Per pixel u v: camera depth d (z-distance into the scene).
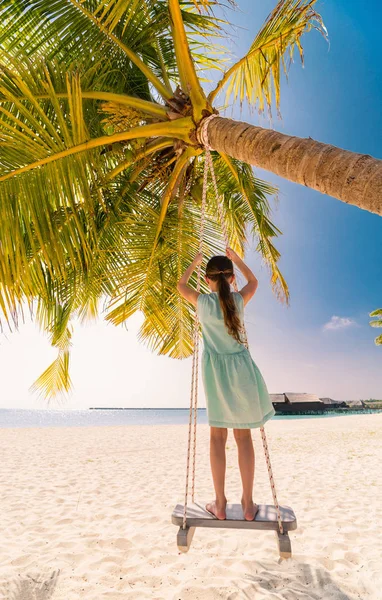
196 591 3.11
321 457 9.77
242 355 2.45
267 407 2.44
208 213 6.52
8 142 3.29
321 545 4.08
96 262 4.93
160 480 7.59
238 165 5.76
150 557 3.87
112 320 5.49
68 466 9.22
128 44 4.38
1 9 3.55
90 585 3.29
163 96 4.10
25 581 3.34
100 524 4.91
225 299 2.45
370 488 6.47
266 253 6.38
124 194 5.23
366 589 3.16
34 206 3.38
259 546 4.12
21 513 5.39
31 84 3.50
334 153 2.44
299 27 3.49
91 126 4.36
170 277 5.81
